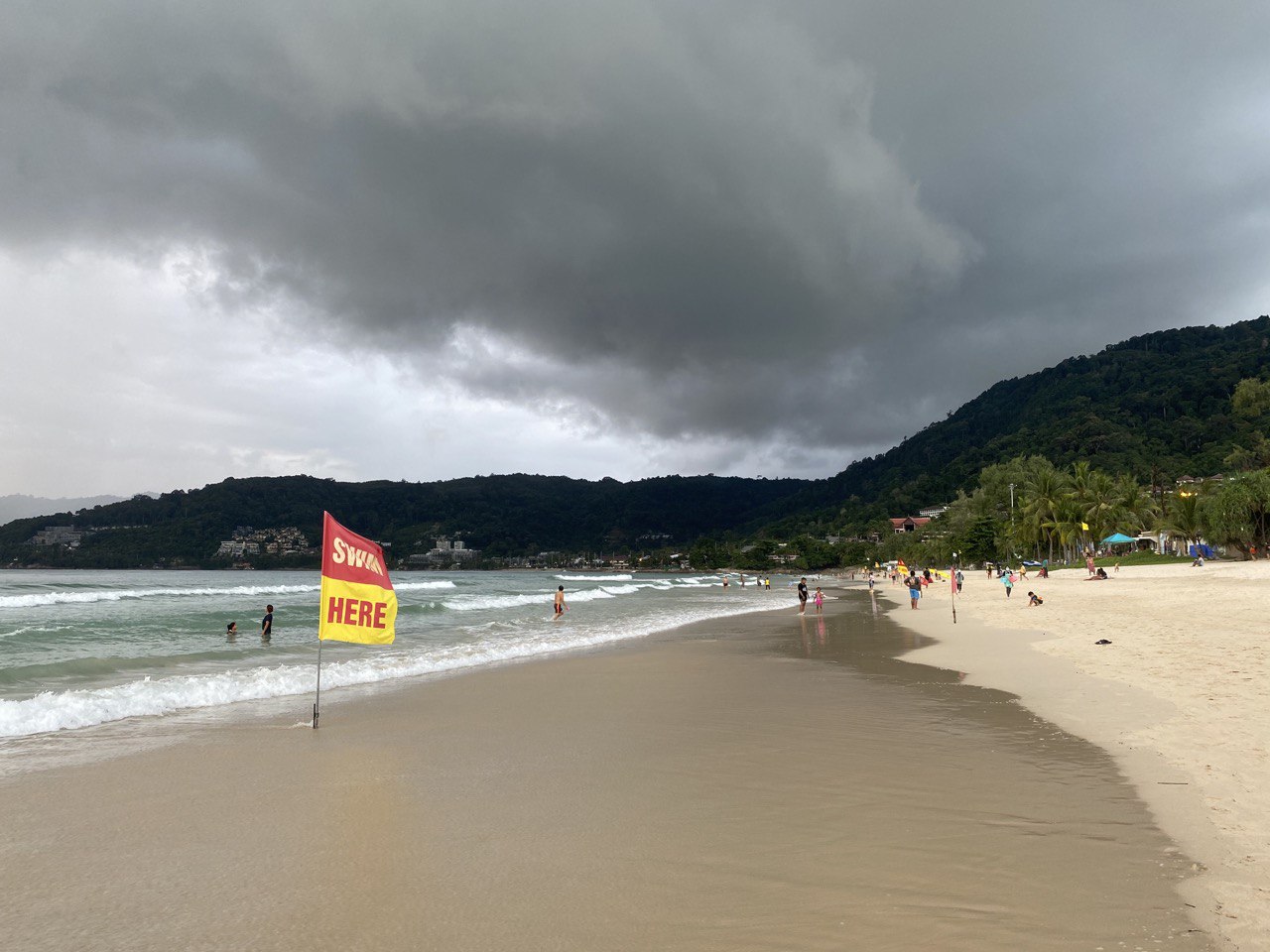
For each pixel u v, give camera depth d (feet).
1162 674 41.83
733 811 21.57
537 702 41.19
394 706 39.93
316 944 13.74
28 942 13.80
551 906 15.31
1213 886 15.65
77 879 16.90
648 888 16.22
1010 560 338.54
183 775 25.81
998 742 29.91
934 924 14.21
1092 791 22.70
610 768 26.76
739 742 30.81
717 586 354.33
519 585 344.90
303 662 59.21
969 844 18.56
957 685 45.47
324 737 32.17
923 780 24.50
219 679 46.47
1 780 25.08
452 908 15.26
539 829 20.18
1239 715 30.83
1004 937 13.61
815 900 15.44
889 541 569.23
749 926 14.32
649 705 40.04
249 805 22.40
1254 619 68.74
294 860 18.02
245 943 13.78
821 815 21.09
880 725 33.96
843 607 152.15
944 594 192.03
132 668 55.21
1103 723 31.91
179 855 18.39
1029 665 51.13
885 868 17.15
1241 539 192.95
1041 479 310.45
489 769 26.71
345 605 34.65
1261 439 477.36
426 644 75.72
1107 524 293.43
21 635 83.76
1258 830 18.69
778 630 93.61
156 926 14.52
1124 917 14.32
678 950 13.35
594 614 128.36
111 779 25.27
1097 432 648.38
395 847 18.88
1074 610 98.94
